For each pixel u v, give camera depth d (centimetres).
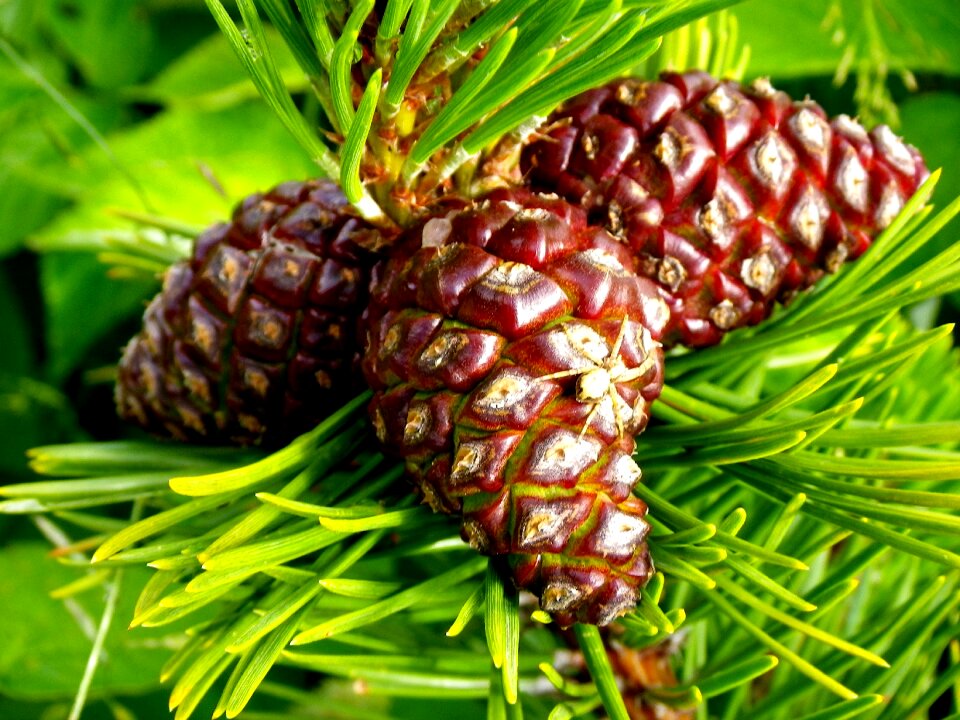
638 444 14
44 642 24
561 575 12
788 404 13
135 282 29
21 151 30
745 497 16
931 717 17
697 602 17
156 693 25
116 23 33
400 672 15
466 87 12
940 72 25
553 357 12
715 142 14
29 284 31
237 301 14
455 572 13
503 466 12
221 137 29
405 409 13
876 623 15
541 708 16
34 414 29
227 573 12
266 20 28
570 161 14
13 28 30
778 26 25
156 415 15
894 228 14
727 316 14
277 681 24
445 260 13
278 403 14
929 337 13
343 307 14
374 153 13
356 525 12
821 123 14
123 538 12
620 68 12
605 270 13
